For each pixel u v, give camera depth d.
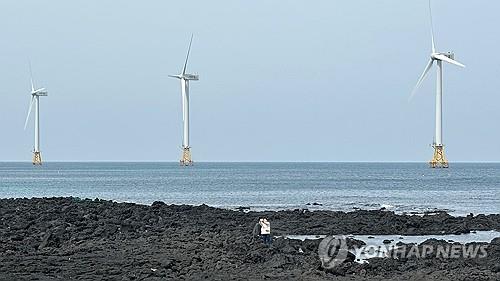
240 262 37.03
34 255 39.94
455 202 97.06
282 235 52.56
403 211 79.25
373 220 61.12
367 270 34.66
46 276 33.31
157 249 41.53
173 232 49.50
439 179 193.38
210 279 32.75
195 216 61.66
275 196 110.31
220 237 45.56
